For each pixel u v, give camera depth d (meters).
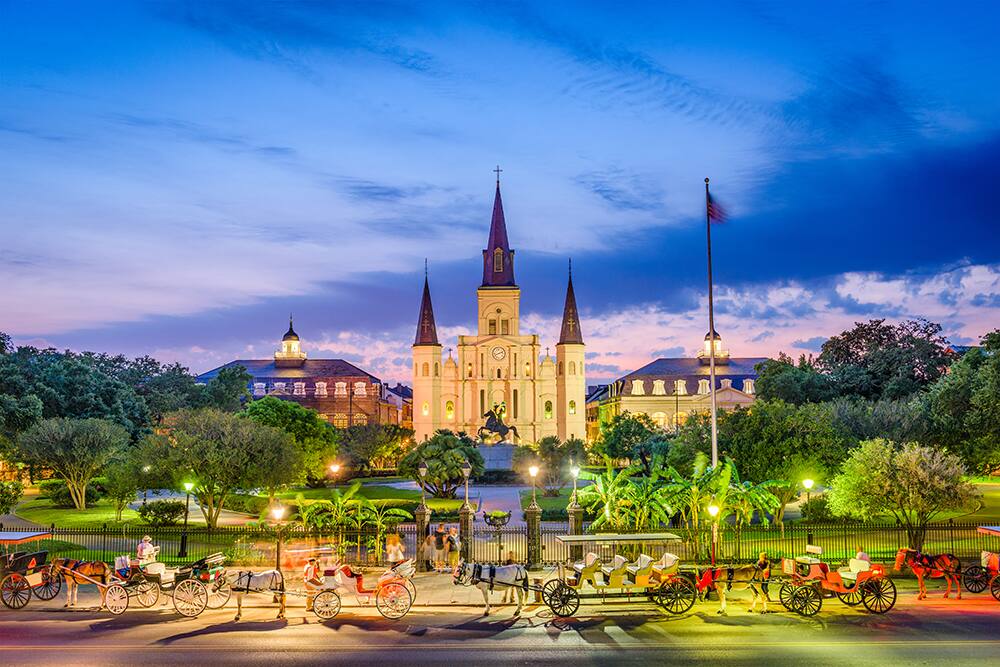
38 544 36.47
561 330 145.25
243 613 24.16
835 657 19.30
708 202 34.66
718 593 25.55
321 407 159.50
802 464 42.28
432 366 143.00
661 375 158.75
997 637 20.97
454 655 19.77
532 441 144.38
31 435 57.00
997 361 53.31
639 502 32.56
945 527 31.39
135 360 114.00
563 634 21.66
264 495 61.47
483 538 39.44
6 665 18.80
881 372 83.06
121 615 23.73
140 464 47.44
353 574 23.95
